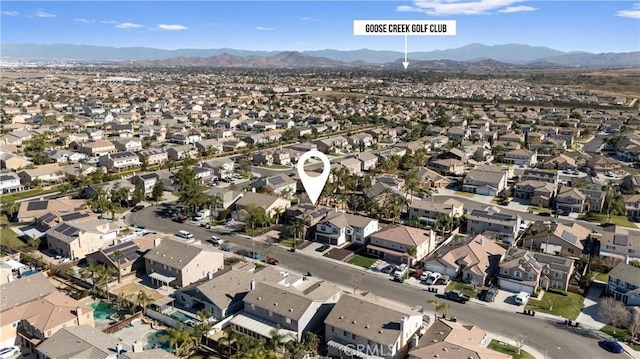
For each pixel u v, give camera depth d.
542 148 185.62
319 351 60.97
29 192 129.00
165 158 169.12
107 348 55.03
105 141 176.88
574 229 96.38
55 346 55.97
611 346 61.62
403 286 79.00
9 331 61.72
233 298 69.50
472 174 135.12
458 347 54.03
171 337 58.41
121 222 107.62
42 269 83.56
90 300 73.62
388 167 153.62
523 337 63.78
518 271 77.00
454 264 82.12
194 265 78.38
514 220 99.31
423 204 109.12
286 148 179.50
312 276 82.31
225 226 106.12
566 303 73.19
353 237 97.62
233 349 59.72
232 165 154.50
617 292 73.75
